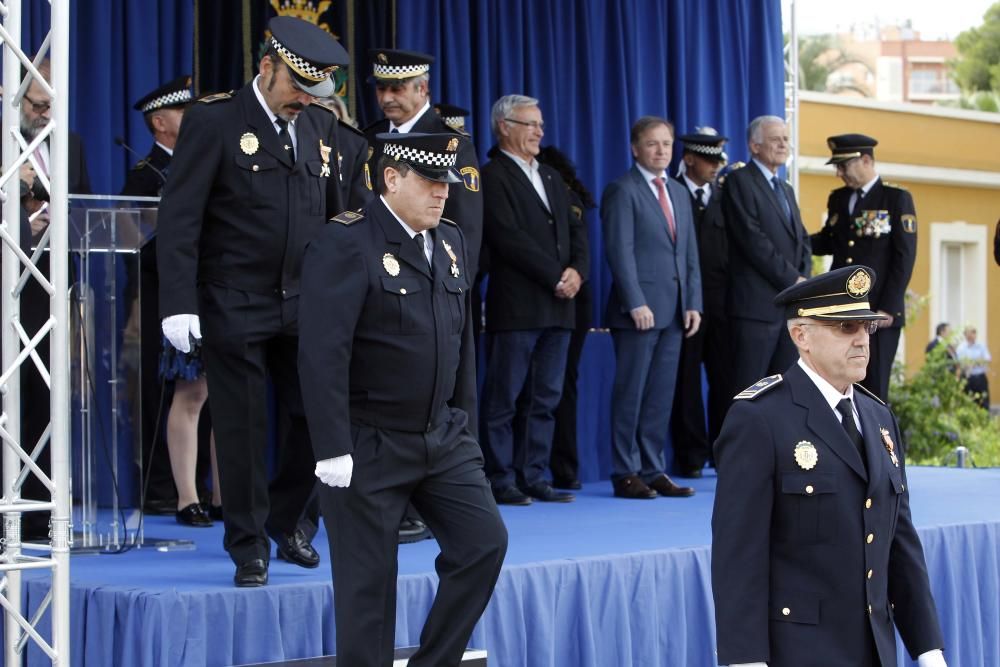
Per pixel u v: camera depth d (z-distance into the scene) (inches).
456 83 397.7
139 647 213.9
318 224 241.9
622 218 361.4
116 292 258.8
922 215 1100.5
